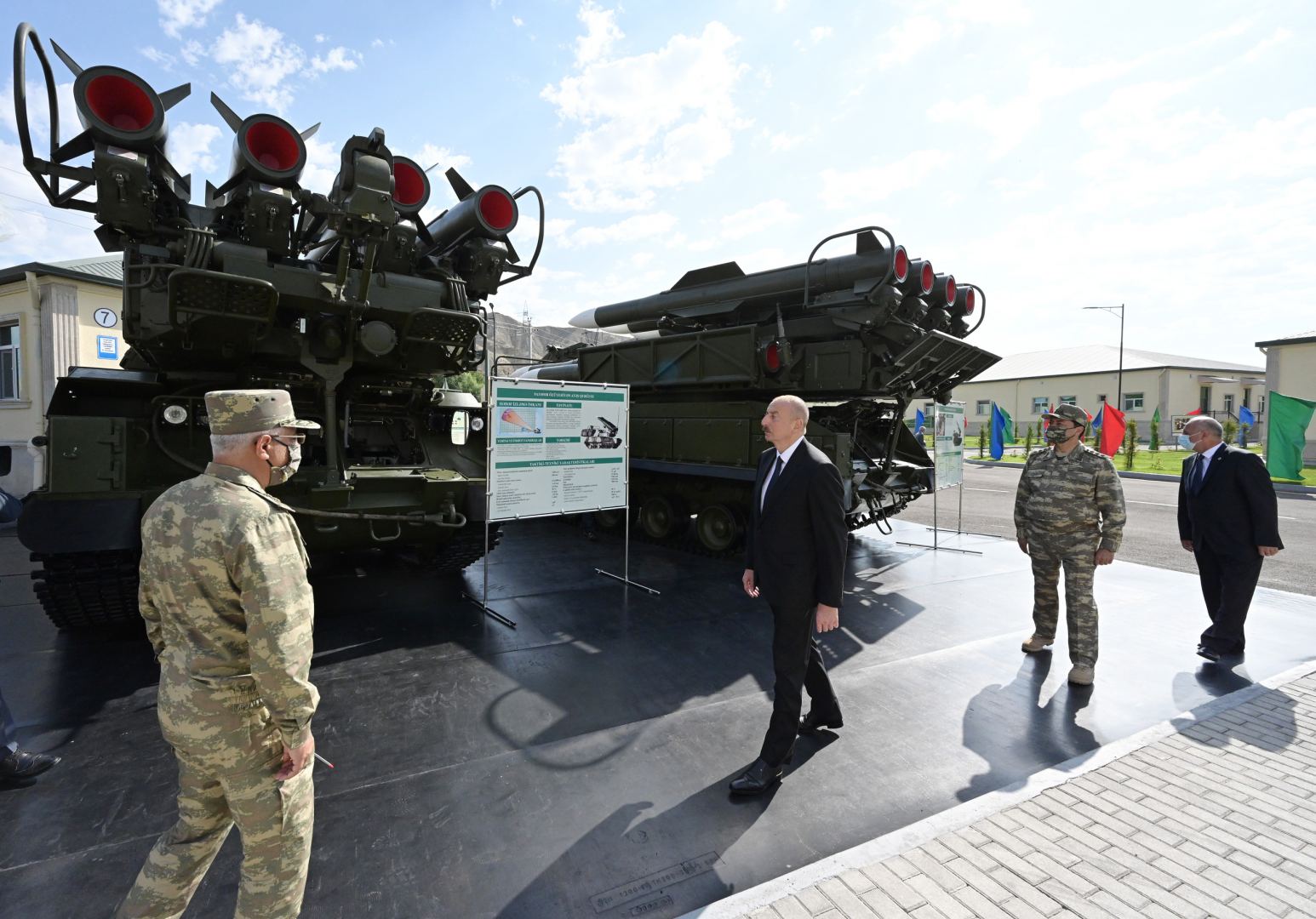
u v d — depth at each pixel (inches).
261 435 73.5
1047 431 175.2
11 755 117.8
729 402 323.9
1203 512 187.9
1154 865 96.1
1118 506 164.1
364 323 204.7
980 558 322.7
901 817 111.3
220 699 68.2
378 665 177.5
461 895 91.7
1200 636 196.2
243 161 181.8
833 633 208.5
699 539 326.0
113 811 110.9
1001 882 92.4
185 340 181.2
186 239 177.3
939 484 351.9
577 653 188.1
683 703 155.9
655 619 219.3
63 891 91.4
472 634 202.7
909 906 87.7
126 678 166.6
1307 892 90.7
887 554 332.8
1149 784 118.2
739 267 325.7
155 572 69.5
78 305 452.1
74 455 168.7
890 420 350.0
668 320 358.9
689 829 107.3
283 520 72.3
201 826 72.7
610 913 88.6
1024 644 192.2
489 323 239.0
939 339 281.6
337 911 88.2
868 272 271.1
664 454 341.1
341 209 175.8
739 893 90.8
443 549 247.8
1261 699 154.2
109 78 165.5
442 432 253.4
